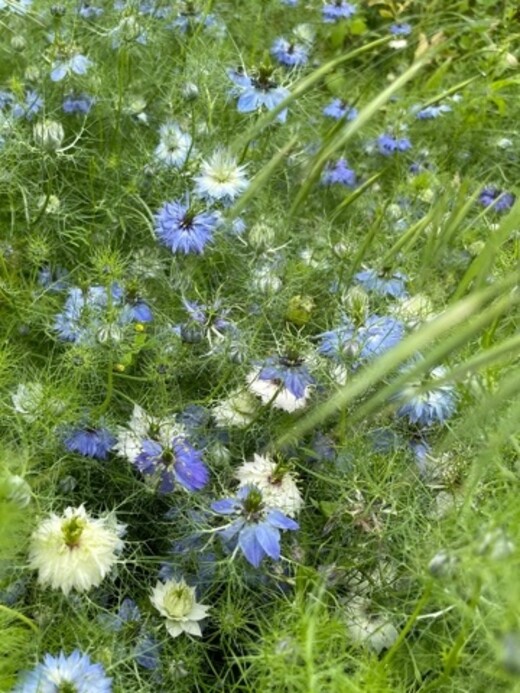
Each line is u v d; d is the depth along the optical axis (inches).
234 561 14.7
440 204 18.4
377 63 26.9
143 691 13.6
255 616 14.1
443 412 15.4
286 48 24.7
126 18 21.2
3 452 14.2
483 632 12.9
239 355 16.5
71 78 21.8
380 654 14.2
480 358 12.2
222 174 19.0
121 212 20.7
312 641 12.3
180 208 18.2
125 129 22.7
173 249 17.7
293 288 18.4
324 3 28.4
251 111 21.0
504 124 27.8
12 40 22.5
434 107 26.0
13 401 15.4
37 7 23.3
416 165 24.6
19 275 18.7
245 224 20.6
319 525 15.7
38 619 13.4
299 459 16.3
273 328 18.2
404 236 18.3
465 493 14.3
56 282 18.0
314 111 25.0
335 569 14.6
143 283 18.3
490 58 28.0
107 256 17.3
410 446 16.0
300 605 13.4
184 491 15.1
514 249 19.2
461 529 13.3
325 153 18.6
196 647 14.2
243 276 18.8
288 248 20.2
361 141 25.5
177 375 17.3
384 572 14.7
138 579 15.5
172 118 21.8
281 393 16.3
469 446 15.1
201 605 14.3
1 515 12.0
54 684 12.1
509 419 12.5
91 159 20.4
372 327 17.1
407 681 13.5
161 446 14.9
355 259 18.5
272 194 22.9
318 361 16.6
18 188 19.8
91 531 13.1
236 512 14.0
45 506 14.4
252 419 16.4
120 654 13.6
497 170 26.6
